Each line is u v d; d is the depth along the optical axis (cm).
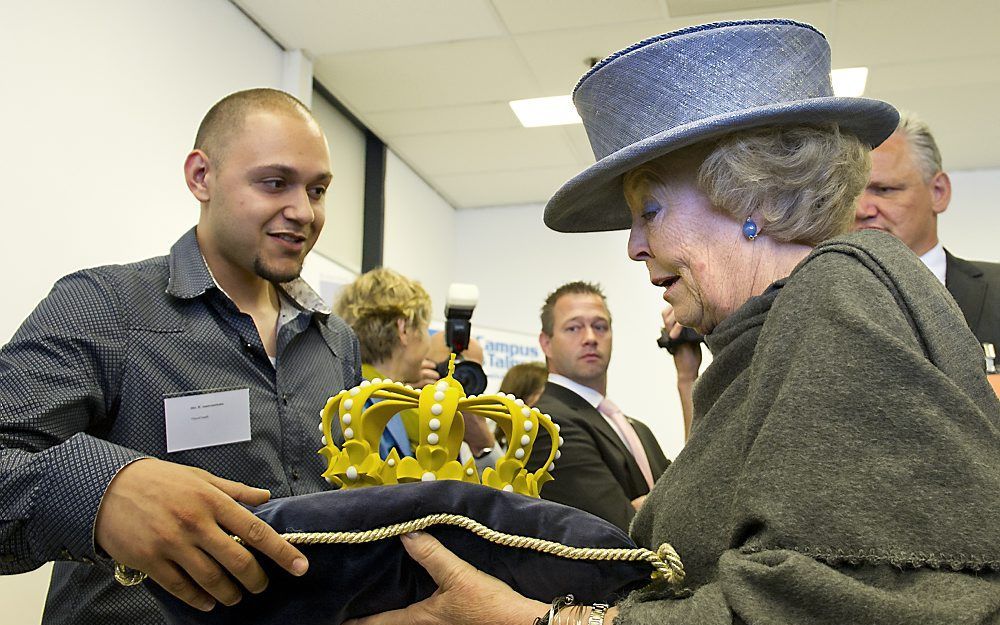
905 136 237
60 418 129
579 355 293
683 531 88
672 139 93
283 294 171
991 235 566
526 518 88
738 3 371
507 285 646
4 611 221
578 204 121
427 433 103
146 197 301
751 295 96
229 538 86
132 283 148
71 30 268
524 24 388
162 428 143
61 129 262
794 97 98
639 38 400
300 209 155
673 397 612
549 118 493
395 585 90
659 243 101
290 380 162
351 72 437
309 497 91
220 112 160
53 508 98
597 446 246
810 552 70
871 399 73
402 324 261
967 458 70
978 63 426
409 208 570
